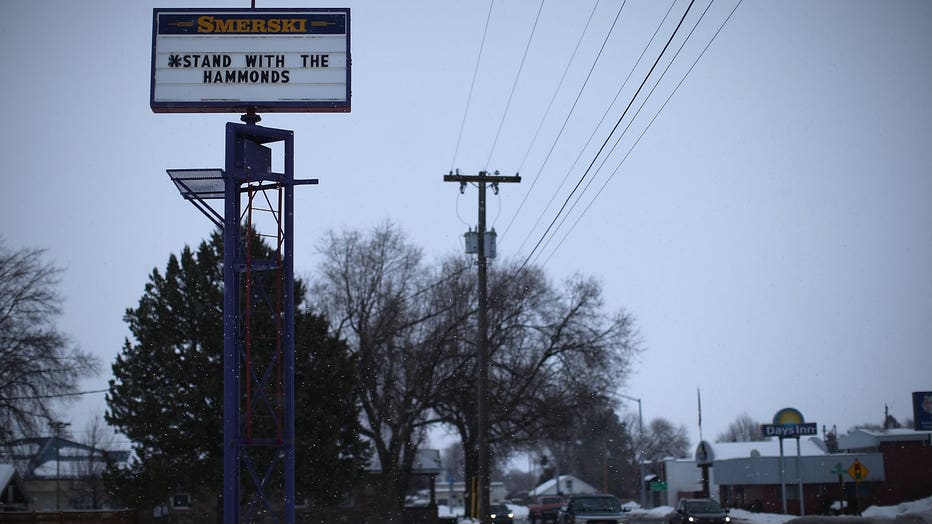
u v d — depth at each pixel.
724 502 64.81
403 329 45.44
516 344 46.84
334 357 36.94
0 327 40.53
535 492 118.00
